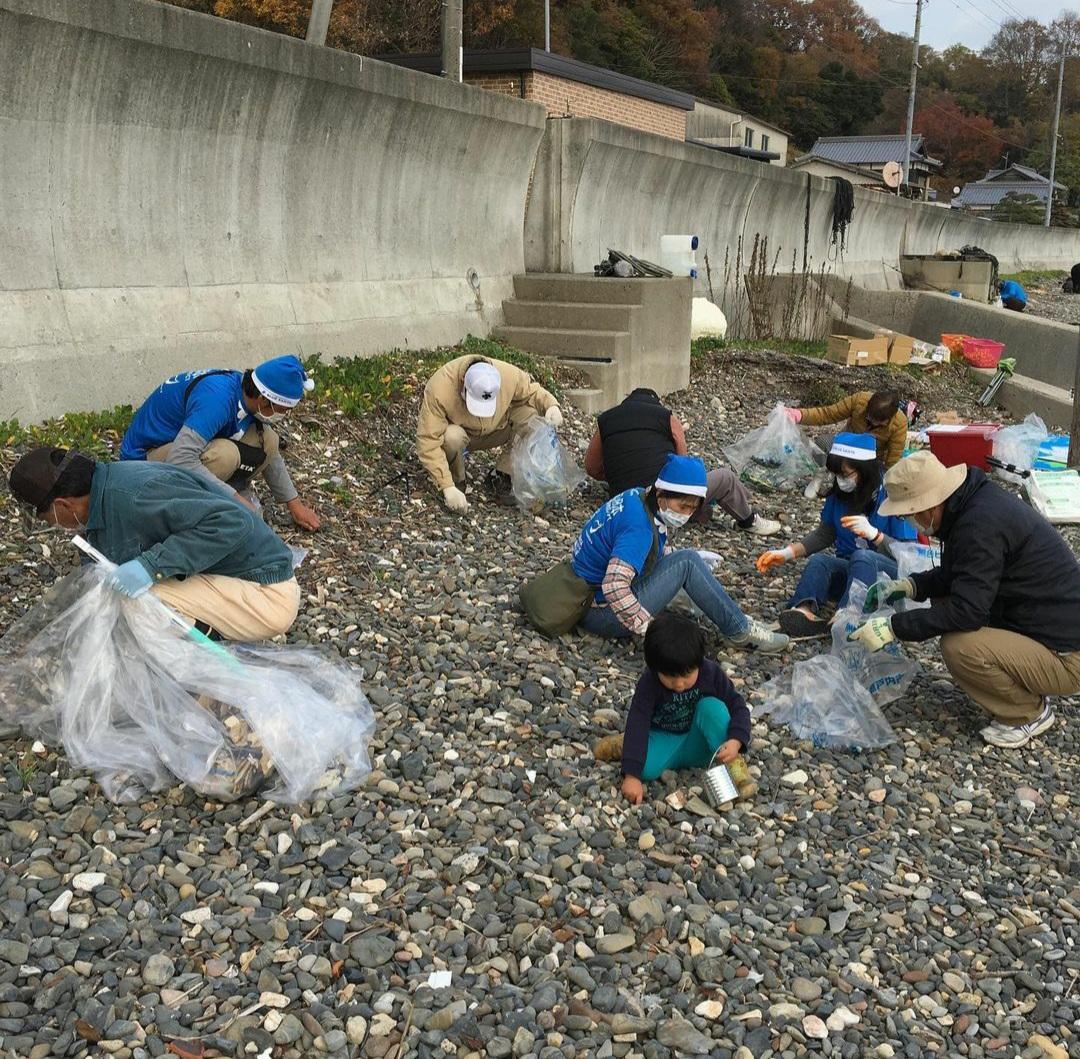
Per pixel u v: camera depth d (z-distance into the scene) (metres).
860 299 17.95
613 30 46.69
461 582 5.62
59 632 3.74
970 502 4.29
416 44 27.83
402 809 3.65
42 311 6.02
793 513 7.70
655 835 3.67
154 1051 2.61
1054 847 3.87
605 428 6.51
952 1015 2.99
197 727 3.63
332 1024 2.74
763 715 4.52
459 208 10.00
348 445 7.11
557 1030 2.79
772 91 67.50
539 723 4.30
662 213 13.43
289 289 7.97
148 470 3.69
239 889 3.18
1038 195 75.19
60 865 3.21
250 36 7.02
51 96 5.90
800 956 3.15
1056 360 15.51
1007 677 4.34
